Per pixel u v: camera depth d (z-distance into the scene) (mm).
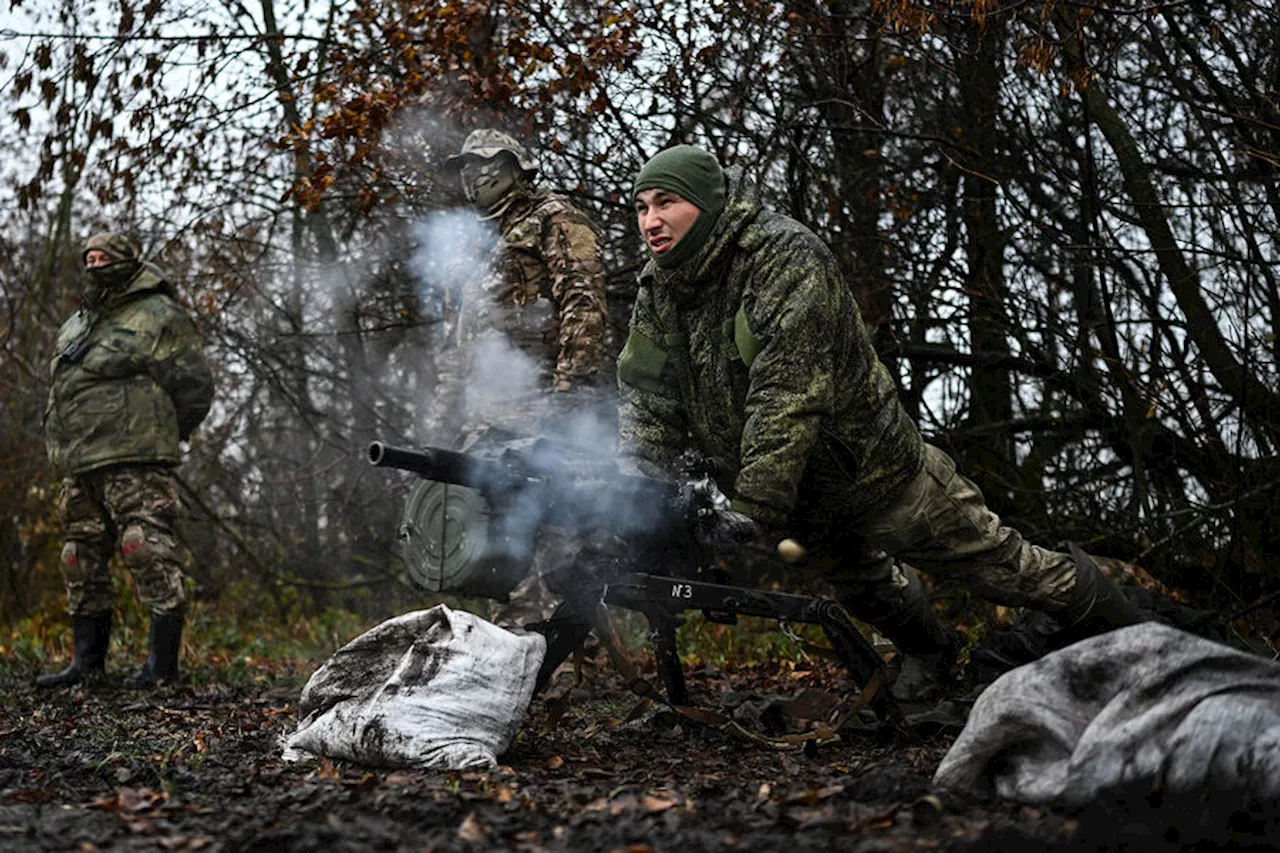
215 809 3598
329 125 8484
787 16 8219
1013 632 5195
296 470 13609
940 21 7801
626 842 3105
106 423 7566
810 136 8266
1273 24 7324
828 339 4324
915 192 8445
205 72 9719
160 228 10961
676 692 4875
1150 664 3395
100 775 4488
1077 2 6742
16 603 13117
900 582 5148
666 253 4426
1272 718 3123
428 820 3443
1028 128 8000
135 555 7578
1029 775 3430
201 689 7547
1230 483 7578
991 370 8711
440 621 4527
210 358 11320
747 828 3230
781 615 4531
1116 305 8195
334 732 4422
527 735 5004
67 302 14219
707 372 4559
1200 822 3037
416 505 4871
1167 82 7789
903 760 4395
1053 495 8188
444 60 8484
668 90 8414
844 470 4496
